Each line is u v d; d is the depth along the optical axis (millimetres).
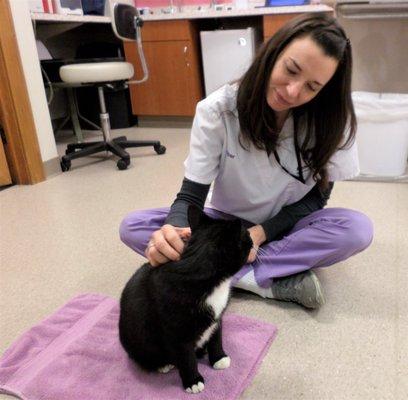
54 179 2537
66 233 1776
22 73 2312
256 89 1018
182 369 889
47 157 2568
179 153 2982
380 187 2150
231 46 3439
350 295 1240
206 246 802
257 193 1220
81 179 2510
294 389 905
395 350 1006
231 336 1062
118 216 1926
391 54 2508
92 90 3873
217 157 1159
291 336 1073
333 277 1342
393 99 2213
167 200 2098
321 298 1138
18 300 1312
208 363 979
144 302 855
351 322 1116
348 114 1080
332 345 1032
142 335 875
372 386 901
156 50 3592
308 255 1154
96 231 1778
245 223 1311
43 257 1580
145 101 3803
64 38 3885
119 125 3984
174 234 853
